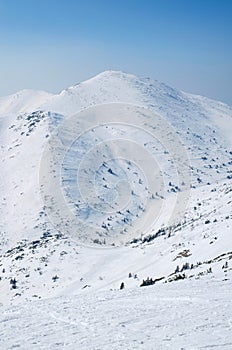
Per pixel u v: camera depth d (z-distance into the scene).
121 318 24.88
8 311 33.09
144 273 147.50
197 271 60.16
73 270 197.75
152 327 21.83
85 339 20.83
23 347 20.38
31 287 187.38
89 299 35.84
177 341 18.69
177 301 28.64
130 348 18.44
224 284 34.69
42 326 25.05
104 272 185.25
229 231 152.88
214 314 23.20
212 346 17.47
